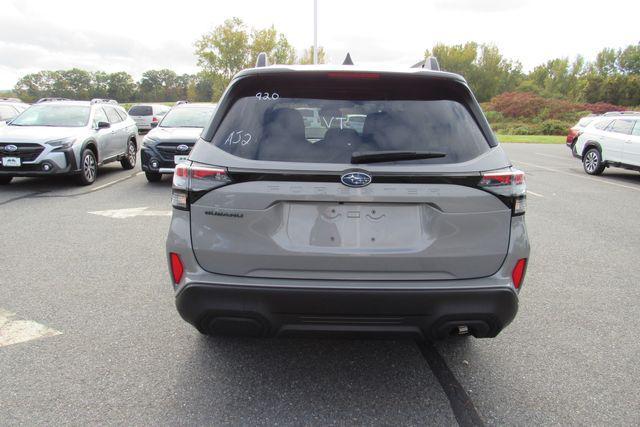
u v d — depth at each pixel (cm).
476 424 262
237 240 254
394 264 253
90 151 1034
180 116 1146
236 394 285
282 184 248
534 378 308
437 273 257
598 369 320
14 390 285
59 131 988
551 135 3975
